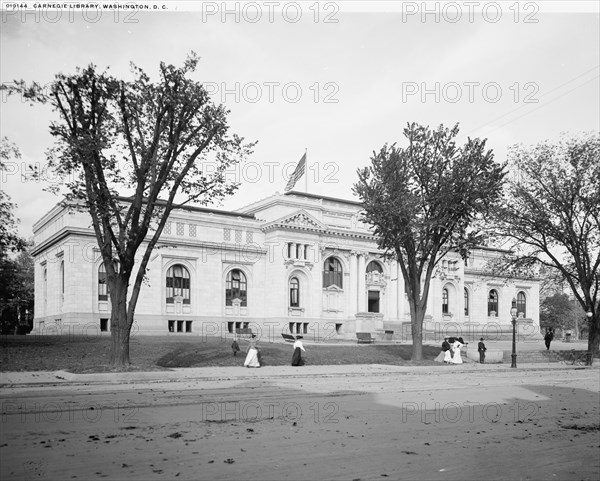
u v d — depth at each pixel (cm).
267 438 1243
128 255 2861
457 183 3988
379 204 3984
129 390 2159
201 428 1345
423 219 4031
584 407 1862
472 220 4272
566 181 4772
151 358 3359
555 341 8831
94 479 904
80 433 1265
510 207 4950
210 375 2762
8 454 1063
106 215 2773
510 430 1400
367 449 1154
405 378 3025
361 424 1448
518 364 4391
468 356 4666
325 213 7850
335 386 2456
